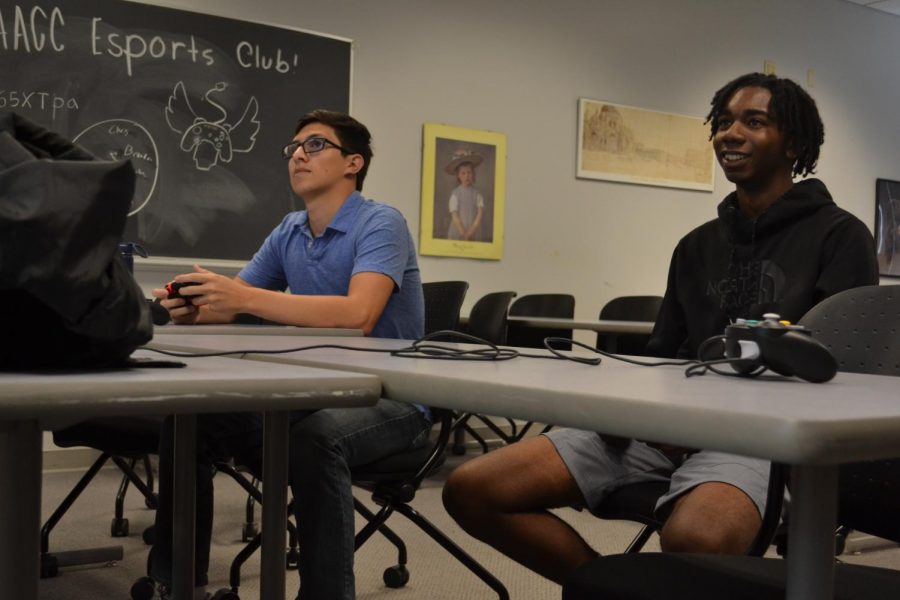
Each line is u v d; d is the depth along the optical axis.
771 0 5.69
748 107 1.61
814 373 0.85
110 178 0.67
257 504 3.05
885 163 6.18
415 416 1.65
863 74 6.06
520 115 4.86
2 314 0.69
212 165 3.96
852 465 1.09
